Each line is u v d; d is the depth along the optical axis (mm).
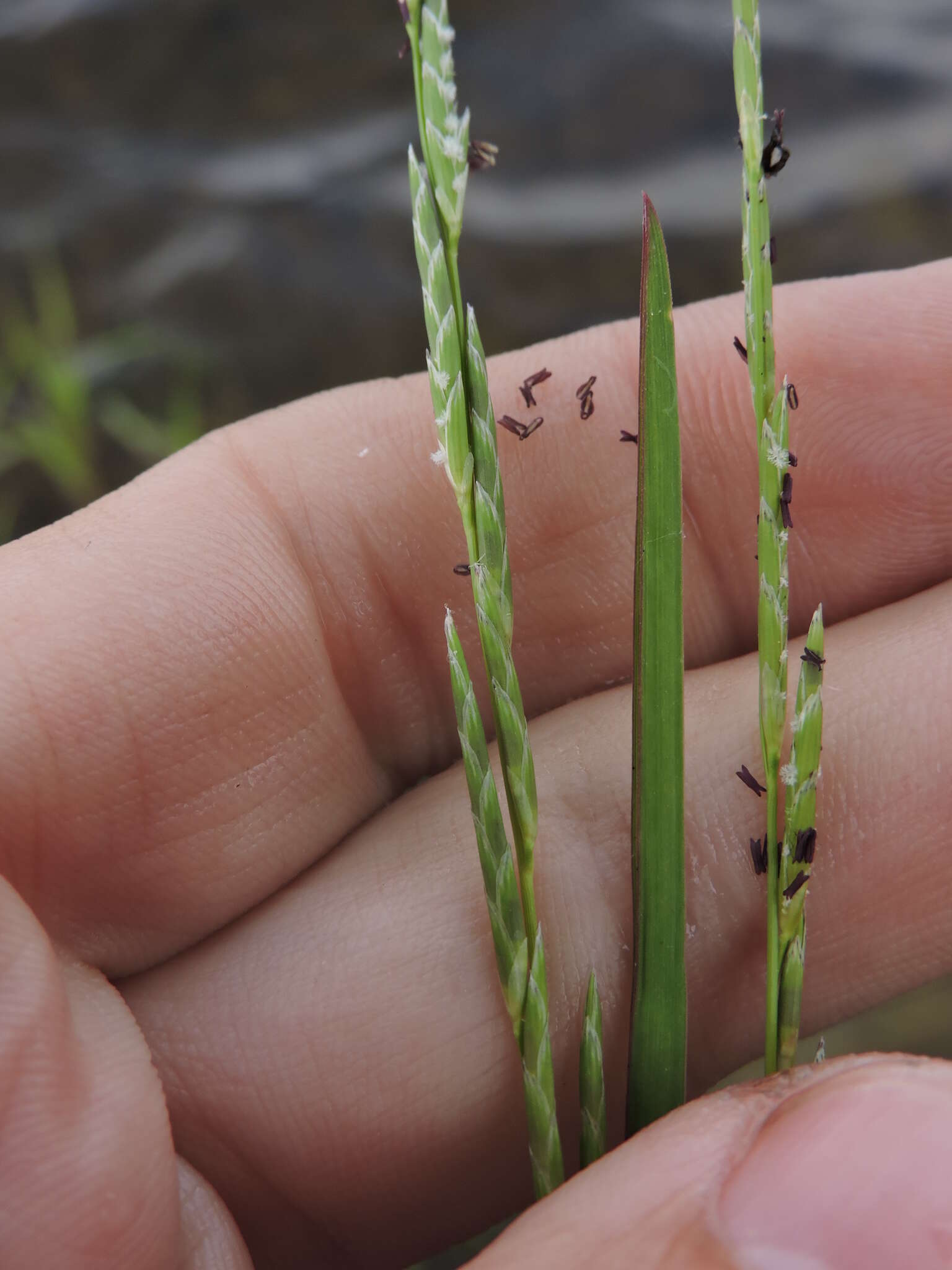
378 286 291
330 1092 110
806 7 312
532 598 126
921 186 283
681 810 90
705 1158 88
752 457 126
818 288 126
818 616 86
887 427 123
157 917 112
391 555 122
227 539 115
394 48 307
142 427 279
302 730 116
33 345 283
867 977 116
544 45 301
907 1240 84
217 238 295
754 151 79
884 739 113
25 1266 88
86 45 309
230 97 309
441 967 111
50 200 302
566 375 125
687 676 121
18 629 106
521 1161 113
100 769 107
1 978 89
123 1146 93
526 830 88
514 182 294
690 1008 114
